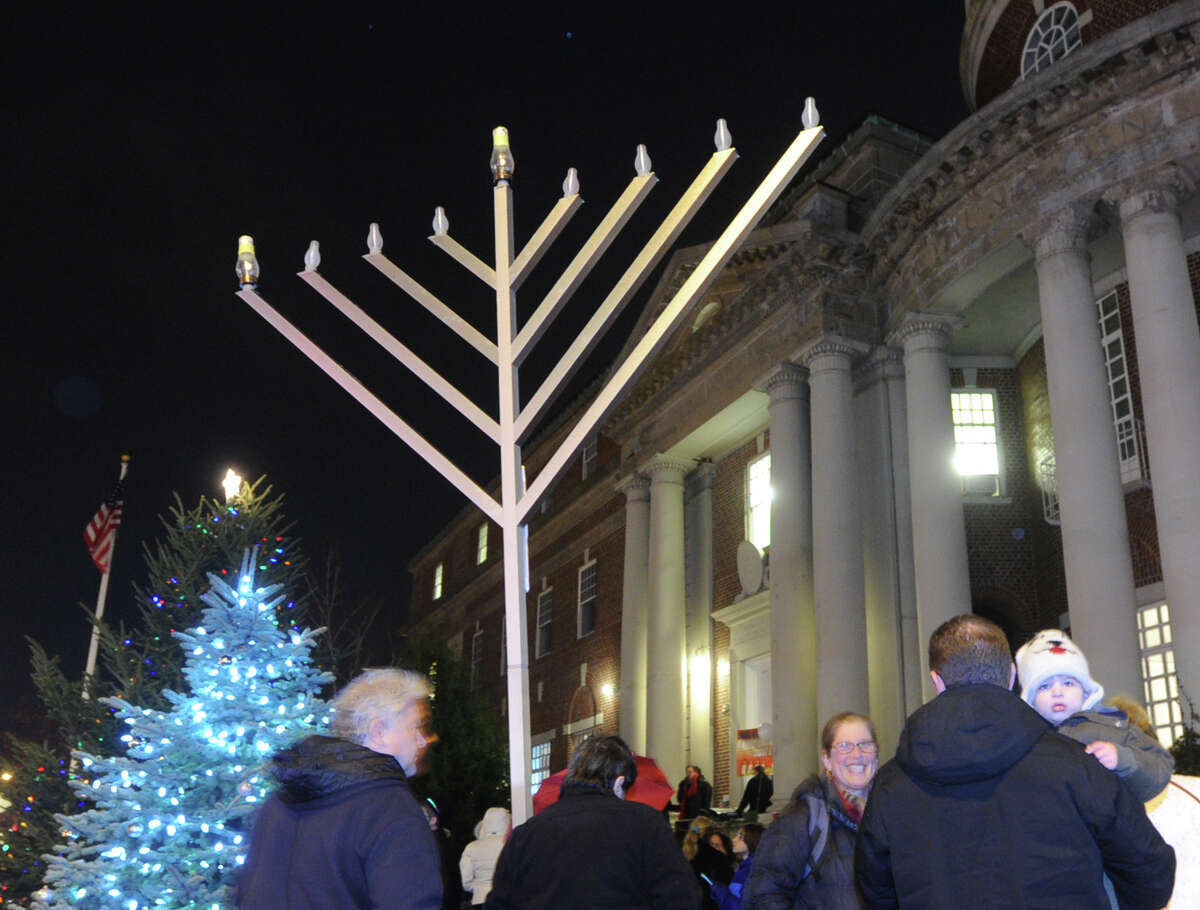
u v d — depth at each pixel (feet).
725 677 82.69
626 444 92.73
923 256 64.39
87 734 43.60
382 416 24.32
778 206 77.30
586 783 14.20
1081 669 11.68
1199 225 56.90
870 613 65.62
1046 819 9.27
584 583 109.09
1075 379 53.01
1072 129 55.67
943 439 61.93
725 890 32.30
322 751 10.75
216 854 29.55
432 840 10.55
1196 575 46.24
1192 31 51.42
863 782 14.69
